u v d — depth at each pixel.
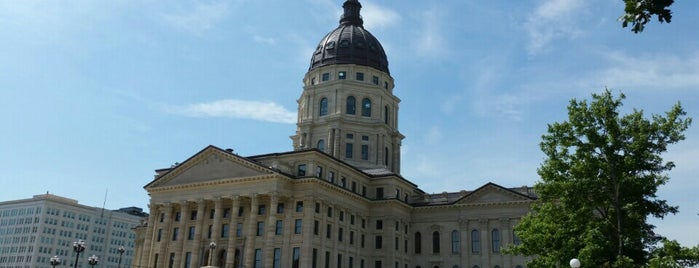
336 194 91.25
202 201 90.50
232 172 88.88
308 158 89.69
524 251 50.19
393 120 121.50
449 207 101.12
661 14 14.67
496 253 95.50
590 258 43.12
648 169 46.16
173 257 91.56
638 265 43.62
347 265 91.19
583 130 47.53
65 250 191.00
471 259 97.12
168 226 93.12
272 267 83.38
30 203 191.62
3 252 190.62
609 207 47.19
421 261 101.06
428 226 102.56
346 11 130.50
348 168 96.56
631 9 14.95
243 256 86.69
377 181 101.75
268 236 83.94
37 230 185.50
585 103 48.66
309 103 117.38
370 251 97.25
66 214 194.00
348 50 120.75
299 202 87.06
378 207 99.19
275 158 91.88
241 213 90.19
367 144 112.88
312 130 114.81
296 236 84.81
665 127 45.59
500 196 97.75
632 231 44.97
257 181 86.38
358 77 118.25
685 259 40.38
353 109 115.00
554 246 47.25
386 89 121.44
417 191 109.56
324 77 119.44
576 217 46.94
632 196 45.34
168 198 94.25
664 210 45.72
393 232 97.00
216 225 88.00
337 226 90.25
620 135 46.38
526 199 95.00
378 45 125.50
